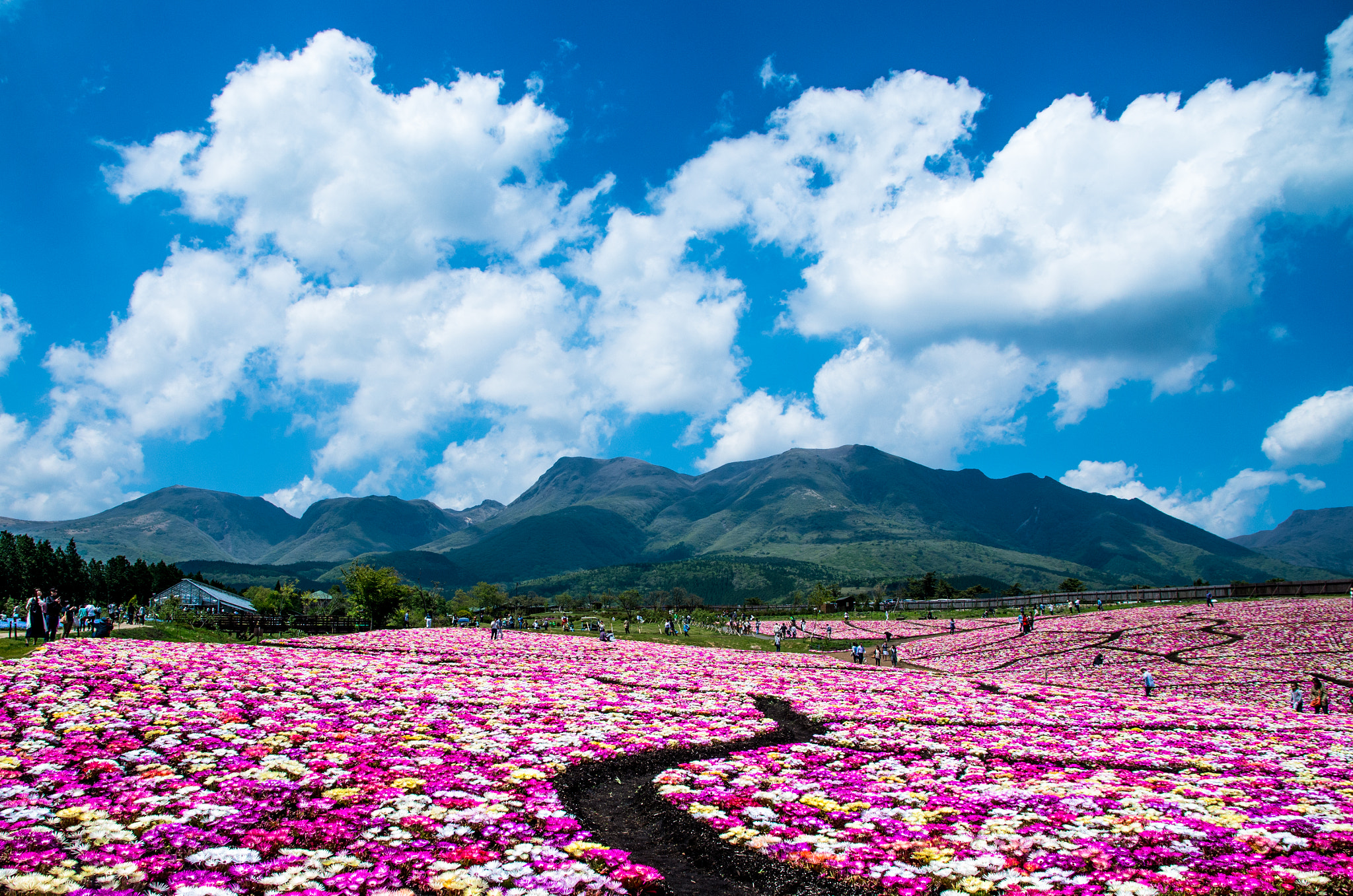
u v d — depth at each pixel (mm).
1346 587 67688
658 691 34344
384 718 23312
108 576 117750
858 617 99938
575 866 12289
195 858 11609
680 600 174625
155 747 17875
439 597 155500
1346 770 20797
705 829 14828
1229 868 12812
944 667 58406
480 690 30641
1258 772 20453
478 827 13977
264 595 133500
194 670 30406
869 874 12547
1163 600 80375
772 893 12078
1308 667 45375
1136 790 17828
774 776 18953
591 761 19719
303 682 29609
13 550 84938
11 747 17141
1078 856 13352
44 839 11875
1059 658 55781
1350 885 12062
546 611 112312
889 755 21766
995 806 16422
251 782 15617
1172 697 38625
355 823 13695
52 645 35344
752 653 61594
